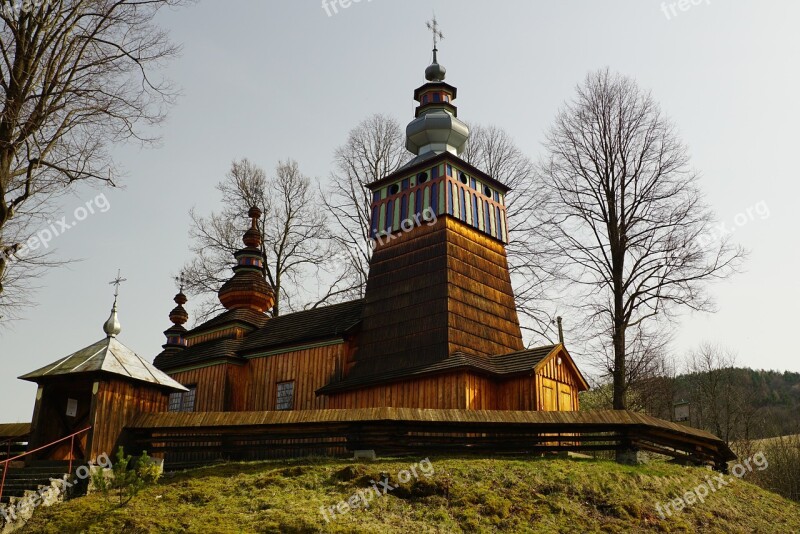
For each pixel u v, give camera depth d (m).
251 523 15.80
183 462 22.27
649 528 16.80
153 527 15.75
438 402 24.52
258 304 35.12
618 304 30.52
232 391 31.02
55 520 16.41
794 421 65.88
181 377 32.91
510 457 20.73
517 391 24.88
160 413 21.44
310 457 20.95
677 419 33.44
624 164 32.12
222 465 20.11
